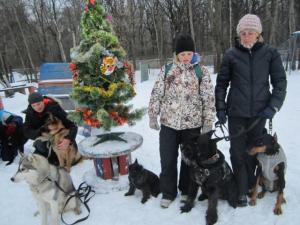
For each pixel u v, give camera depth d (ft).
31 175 9.22
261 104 9.95
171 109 10.16
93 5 12.03
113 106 12.59
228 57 10.16
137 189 12.52
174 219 10.37
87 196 12.18
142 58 99.86
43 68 25.29
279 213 10.02
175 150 10.76
